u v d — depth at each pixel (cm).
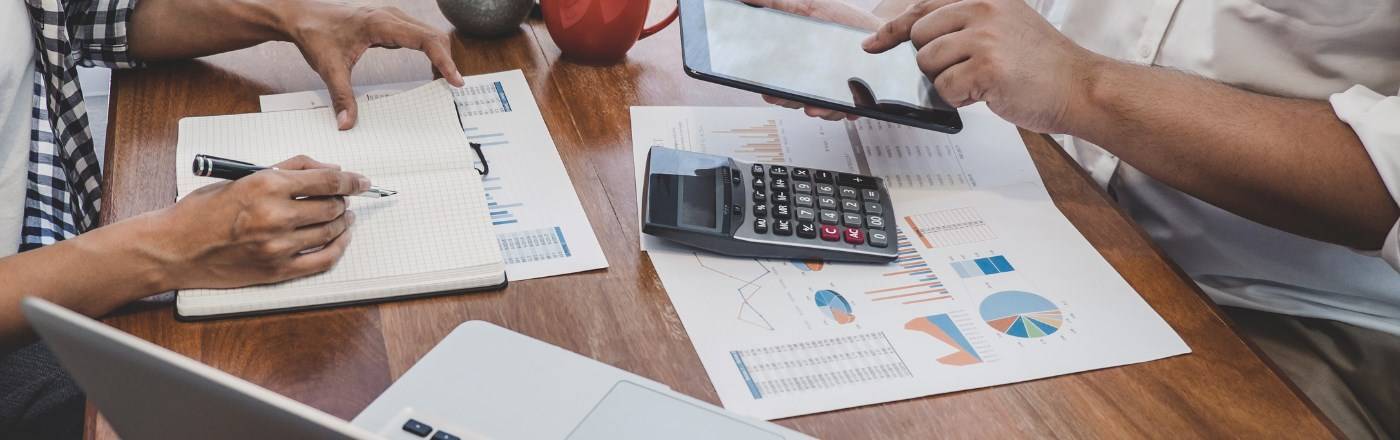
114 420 45
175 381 37
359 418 55
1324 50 99
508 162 80
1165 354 67
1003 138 91
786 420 59
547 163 80
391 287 65
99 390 42
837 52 86
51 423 102
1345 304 106
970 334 67
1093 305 71
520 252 70
